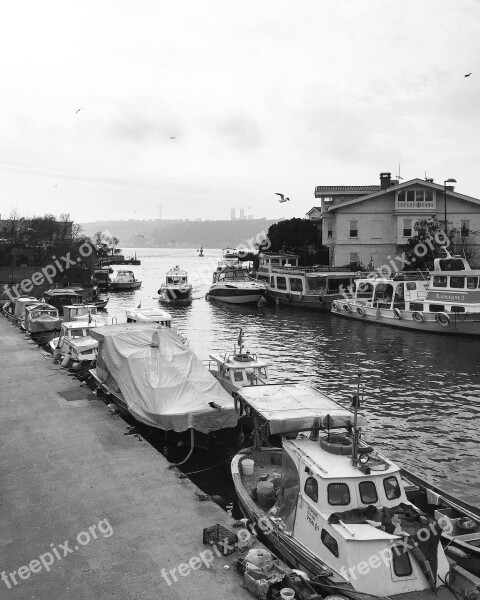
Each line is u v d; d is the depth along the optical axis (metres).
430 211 56.03
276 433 11.70
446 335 38.56
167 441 16.80
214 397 17.30
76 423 16.98
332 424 11.86
